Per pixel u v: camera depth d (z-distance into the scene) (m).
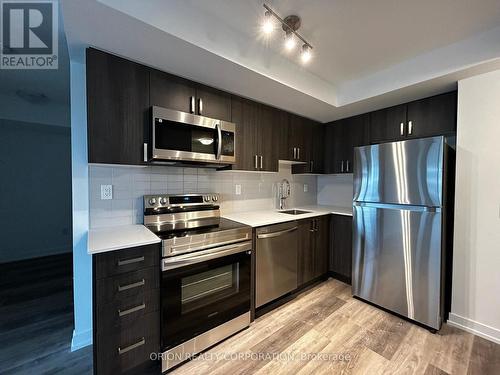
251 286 2.05
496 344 1.80
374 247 2.32
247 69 1.81
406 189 2.08
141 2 1.29
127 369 1.41
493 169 1.86
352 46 1.90
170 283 1.53
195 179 2.37
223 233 1.81
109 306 1.34
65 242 4.13
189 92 1.96
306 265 2.65
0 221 3.59
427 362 1.61
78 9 1.19
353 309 2.29
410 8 1.48
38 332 1.91
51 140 3.98
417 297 2.03
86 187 1.79
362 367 1.56
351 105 2.61
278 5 1.46
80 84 1.75
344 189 3.50
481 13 1.51
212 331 1.75
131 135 1.68
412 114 2.47
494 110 1.85
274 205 3.17
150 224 2.00
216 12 1.55
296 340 1.83
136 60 1.69
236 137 2.29
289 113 2.85
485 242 1.90
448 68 1.88
